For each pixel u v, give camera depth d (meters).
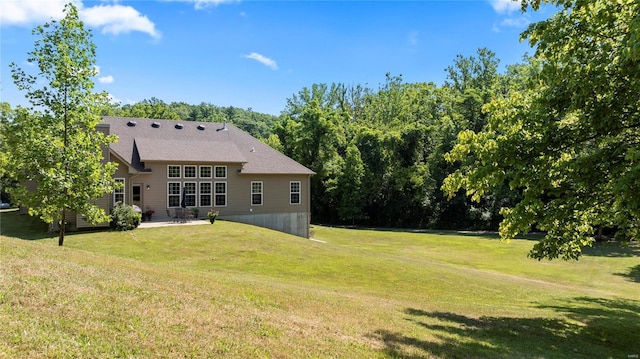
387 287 14.28
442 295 13.67
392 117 59.88
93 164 13.80
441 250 28.09
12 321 5.02
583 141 9.19
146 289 7.46
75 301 6.07
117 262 10.17
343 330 7.28
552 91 9.48
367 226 48.53
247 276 13.74
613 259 25.28
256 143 34.22
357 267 17.03
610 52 8.48
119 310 6.07
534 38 9.47
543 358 7.18
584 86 8.42
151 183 26.80
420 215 45.84
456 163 43.34
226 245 19.61
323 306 9.02
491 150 9.72
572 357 7.58
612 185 7.87
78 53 13.65
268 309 7.83
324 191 50.47
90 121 13.90
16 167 13.33
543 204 9.75
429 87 56.72
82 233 21.77
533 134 9.71
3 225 26.08
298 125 51.84
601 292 16.64
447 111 51.31
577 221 10.22
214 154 29.08
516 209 9.85
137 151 27.42
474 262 23.61
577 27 8.84
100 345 4.85
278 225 31.30
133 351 4.87
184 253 17.86
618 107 8.41
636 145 8.32
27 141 12.98
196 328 5.96
